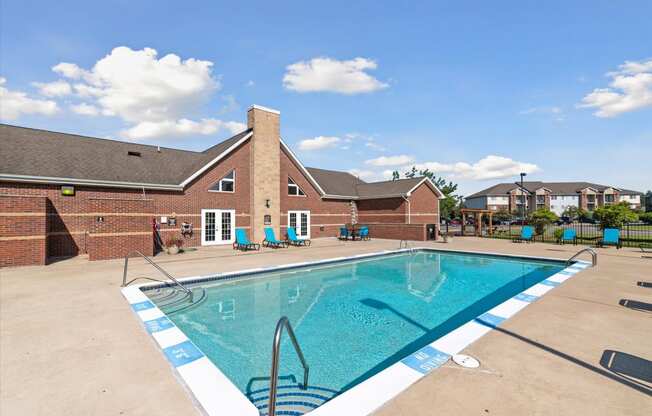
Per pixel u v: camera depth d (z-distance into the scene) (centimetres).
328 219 2731
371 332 664
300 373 483
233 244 1930
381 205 2833
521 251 1634
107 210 1368
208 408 318
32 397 339
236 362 525
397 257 1667
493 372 377
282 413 368
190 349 464
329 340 621
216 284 1038
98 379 380
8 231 1170
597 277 937
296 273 1246
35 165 1470
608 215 2136
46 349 466
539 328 527
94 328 554
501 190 7981
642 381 357
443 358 415
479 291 1007
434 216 2983
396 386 345
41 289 834
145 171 1827
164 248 1761
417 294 973
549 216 2472
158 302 840
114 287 857
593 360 410
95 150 1808
